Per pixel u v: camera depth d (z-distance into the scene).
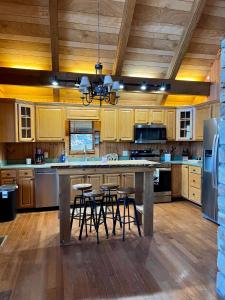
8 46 4.43
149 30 4.52
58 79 4.77
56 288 2.31
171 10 4.24
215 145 3.73
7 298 2.16
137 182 4.03
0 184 4.66
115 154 5.71
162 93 5.38
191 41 4.84
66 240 3.33
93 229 3.85
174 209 4.91
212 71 5.46
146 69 5.30
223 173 2.18
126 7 3.89
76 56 4.80
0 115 4.66
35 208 4.91
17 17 4.00
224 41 2.18
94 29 4.37
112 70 5.18
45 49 4.56
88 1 3.92
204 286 2.33
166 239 3.43
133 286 2.33
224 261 2.15
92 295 2.20
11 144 5.32
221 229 2.21
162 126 5.74
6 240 3.44
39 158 5.36
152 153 5.98
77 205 4.64
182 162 5.54
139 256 2.93
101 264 2.75
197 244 3.26
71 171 3.35
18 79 4.63
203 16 4.41
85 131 5.55
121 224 3.82
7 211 4.25
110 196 3.84
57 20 3.91
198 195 4.91
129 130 5.67
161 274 2.54
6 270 2.64
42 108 5.20
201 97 5.99
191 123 5.61
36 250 3.12
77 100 5.75
